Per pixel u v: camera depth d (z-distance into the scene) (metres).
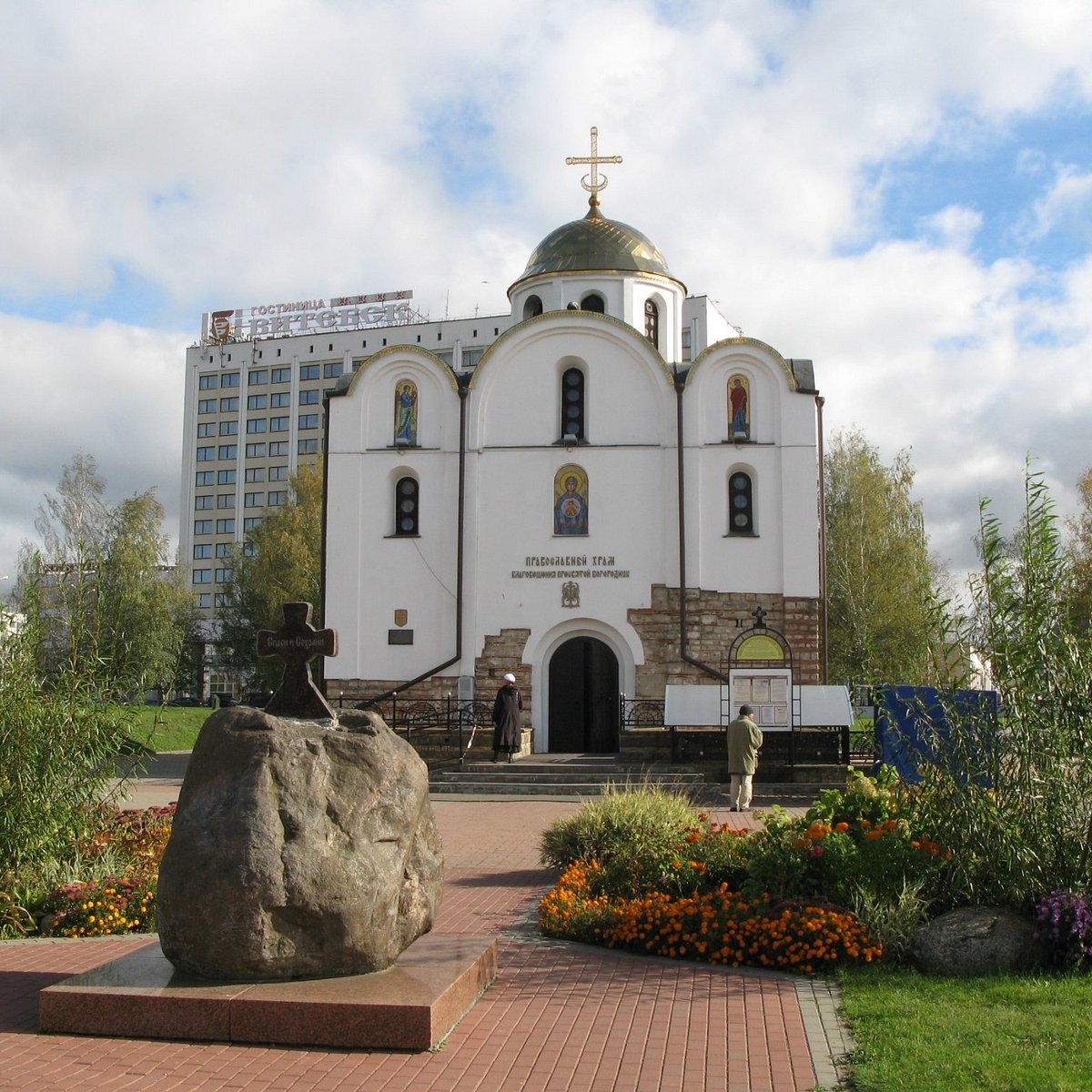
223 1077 7.26
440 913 12.60
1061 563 11.11
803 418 29.70
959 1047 7.48
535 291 34.56
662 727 28.72
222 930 8.22
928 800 11.07
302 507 58.62
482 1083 7.21
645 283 34.22
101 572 14.99
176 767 34.47
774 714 24.78
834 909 10.44
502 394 30.80
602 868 12.42
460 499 30.48
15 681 12.62
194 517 105.62
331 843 8.52
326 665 30.25
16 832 12.14
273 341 104.38
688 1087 7.17
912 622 47.22
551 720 29.89
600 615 29.64
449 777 25.44
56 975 9.81
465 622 29.97
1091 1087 6.66
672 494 29.86
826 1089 7.09
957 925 9.80
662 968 10.12
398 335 100.00
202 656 71.19
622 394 30.42
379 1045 7.81
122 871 12.91
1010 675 10.84
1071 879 10.16
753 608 29.20
